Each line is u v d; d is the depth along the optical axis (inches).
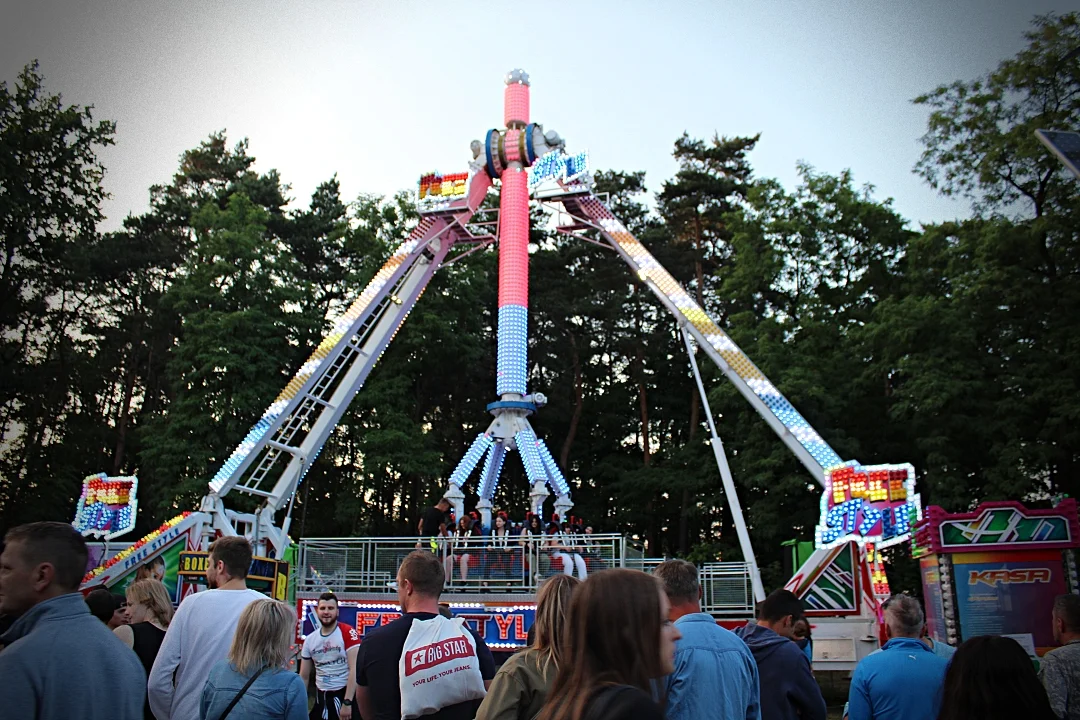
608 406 1849.2
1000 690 201.9
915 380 1151.0
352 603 906.1
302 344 1637.6
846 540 832.3
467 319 1699.1
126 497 1119.0
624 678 138.2
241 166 2038.6
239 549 282.0
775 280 1488.7
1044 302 1133.7
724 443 1529.3
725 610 900.0
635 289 1844.2
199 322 1475.1
